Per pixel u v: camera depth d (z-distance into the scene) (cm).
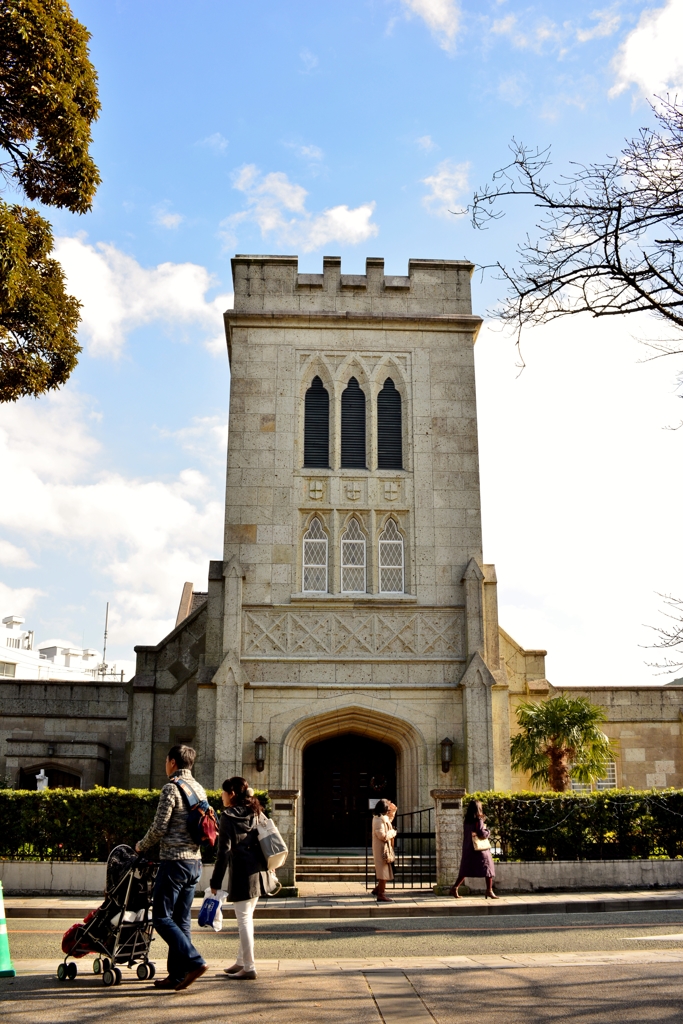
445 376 2792
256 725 2497
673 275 838
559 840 1869
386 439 2758
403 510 2680
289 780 2480
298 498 2664
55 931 1389
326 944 1252
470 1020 728
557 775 2552
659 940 1221
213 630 2555
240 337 2780
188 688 2788
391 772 2709
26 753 3052
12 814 1838
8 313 1966
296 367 2769
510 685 2903
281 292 2830
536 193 841
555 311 866
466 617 2572
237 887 938
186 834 891
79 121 1878
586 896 1725
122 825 1839
